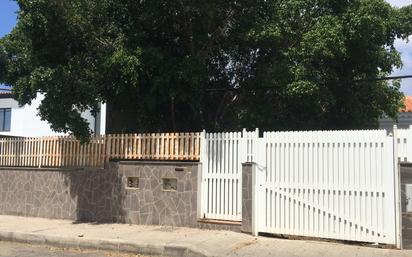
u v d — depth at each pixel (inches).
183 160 522.3
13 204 640.4
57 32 524.4
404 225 402.9
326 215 430.9
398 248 400.8
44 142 626.2
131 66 512.1
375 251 392.2
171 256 420.8
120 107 639.1
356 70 621.6
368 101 646.5
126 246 440.8
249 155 476.1
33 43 543.8
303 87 531.8
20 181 638.5
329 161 433.1
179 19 573.0
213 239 443.5
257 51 617.9
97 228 518.6
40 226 542.6
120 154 559.8
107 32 554.3
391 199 405.7
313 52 532.4
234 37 590.9
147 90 575.2
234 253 396.5
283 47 584.1
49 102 528.4
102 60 538.0
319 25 548.1
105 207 561.6
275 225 452.4
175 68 536.7
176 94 548.4
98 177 570.6
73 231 504.4
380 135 413.1
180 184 513.7
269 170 460.1
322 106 611.8
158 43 597.9
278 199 453.4
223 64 644.7
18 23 563.5
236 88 617.6
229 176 489.4
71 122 531.5
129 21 572.4
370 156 416.2
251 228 459.5
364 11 546.0
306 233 438.6
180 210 511.5
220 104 639.8
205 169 503.8
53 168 609.3
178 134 526.0
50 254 429.4
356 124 643.5
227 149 493.4
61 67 523.5
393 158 406.9
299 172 445.7
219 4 550.6
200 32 584.7
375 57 598.5
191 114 628.4
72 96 530.3
